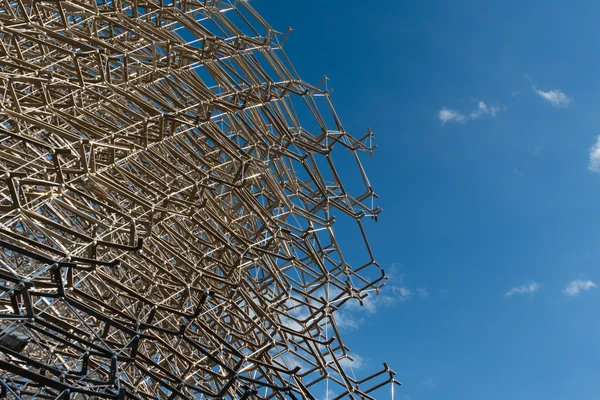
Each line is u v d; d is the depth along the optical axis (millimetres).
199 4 35594
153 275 26297
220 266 29438
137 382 25016
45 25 28250
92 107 27750
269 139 34188
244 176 31797
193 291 25281
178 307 25156
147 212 23203
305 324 31812
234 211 32844
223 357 27094
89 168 21766
